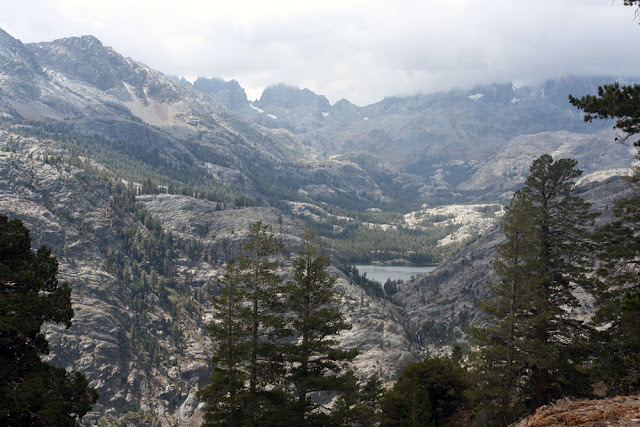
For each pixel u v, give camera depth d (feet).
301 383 125.49
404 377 153.99
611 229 115.65
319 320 131.44
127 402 541.34
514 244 124.06
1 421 63.82
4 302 73.51
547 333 120.16
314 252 134.00
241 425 126.11
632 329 91.20
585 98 94.07
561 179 128.26
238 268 132.36
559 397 119.24
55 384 76.23
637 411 63.72
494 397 122.31
